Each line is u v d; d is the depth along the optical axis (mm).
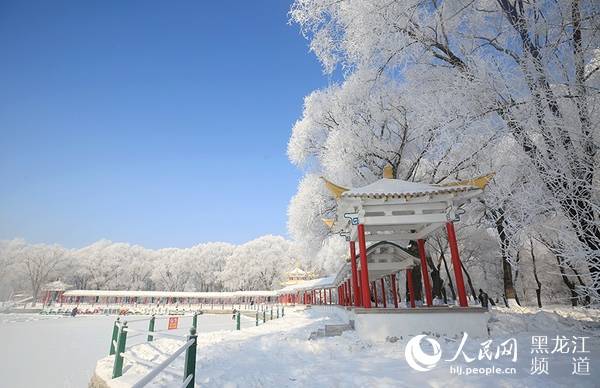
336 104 20516
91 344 24312
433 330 9188
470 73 8539
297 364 7398
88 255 96125
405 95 13828
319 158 23047
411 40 10883
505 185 8281
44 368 16125
